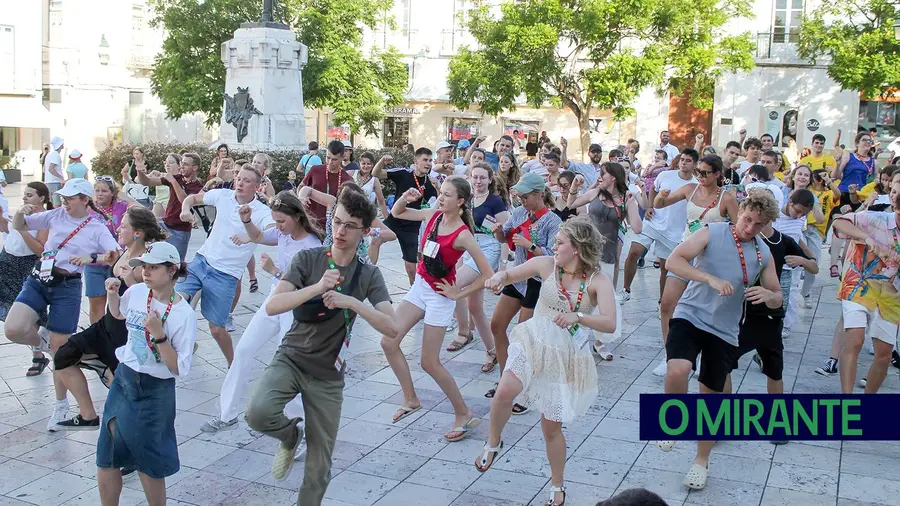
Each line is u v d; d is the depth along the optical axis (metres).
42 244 7.48
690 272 5.61
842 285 6.84
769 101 34.69
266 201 9.69
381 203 10.50
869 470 5.95
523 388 5.24
